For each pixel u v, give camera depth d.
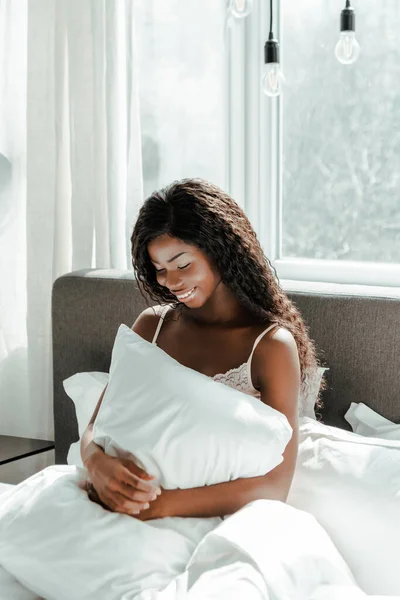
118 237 2.53
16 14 2.66
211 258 1.73
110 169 2.49
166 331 1.90
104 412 1.64
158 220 1.70
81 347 2.32
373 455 1.67
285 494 1.61
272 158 2.49
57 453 2.42
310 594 1.37
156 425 1.56
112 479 1.54
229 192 2.54
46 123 2.58
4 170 2.72
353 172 2.39
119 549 1.44
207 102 2.52
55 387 2.39
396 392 1.93
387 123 2.33
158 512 1.55
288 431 1.58
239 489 1.55
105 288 2.28
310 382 1.91
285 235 2.52
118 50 2.47
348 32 1.99
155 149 2.58
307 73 2.43
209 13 2.47
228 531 1.42
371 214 2.38
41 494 1.58
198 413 1.56
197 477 1.55
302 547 1.44
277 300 1.81
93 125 2.51
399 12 2.28
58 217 2.60
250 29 2.46
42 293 2.64
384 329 1.93
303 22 2.41
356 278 2.38
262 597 1.32
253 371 1.73
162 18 2.52
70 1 2.49
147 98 2.57
